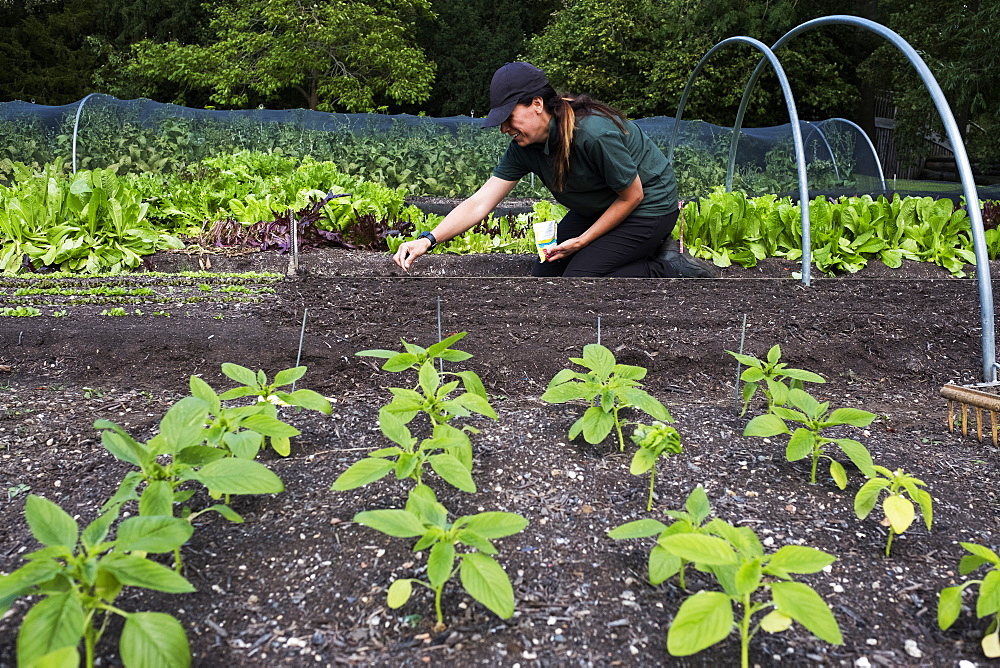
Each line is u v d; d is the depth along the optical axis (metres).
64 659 1.07
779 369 2.48
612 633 1.60
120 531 1.39
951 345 3.68
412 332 3.54
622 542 1.91
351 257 5.76
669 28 22.22
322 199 6.44
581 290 4.26
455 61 30.20
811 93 22.30
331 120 14.42
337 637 1.57
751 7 21.39
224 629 1.59
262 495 2.10
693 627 1.32
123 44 30.47
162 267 5.25
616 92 24.38
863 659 1.54
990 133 21.09
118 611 1.31
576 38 23.91
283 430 1.96
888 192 13.30
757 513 2.07
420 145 14.44
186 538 1.39
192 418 1.76
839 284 4.66
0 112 12.77
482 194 4.53
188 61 25.38
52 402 2.77
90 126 13.05
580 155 4.33
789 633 1.61
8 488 2.12
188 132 13.53
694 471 2.29
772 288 4.48
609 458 2.35
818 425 2.19
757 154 15.56
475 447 2.39
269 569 1.78
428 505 1.60
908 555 1.90
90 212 5.02
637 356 3.40
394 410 2.12
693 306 4.01
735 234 5.77
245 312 3.78
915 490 1.84
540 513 2.03
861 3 23.42
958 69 18.33
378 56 25.00
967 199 3.32
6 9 30.00
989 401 2.54
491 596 1.42
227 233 5.86
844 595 1.74
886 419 2.83
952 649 1.58
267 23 25.08
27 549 1.83
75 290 4.11
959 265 5.74
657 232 4.79
